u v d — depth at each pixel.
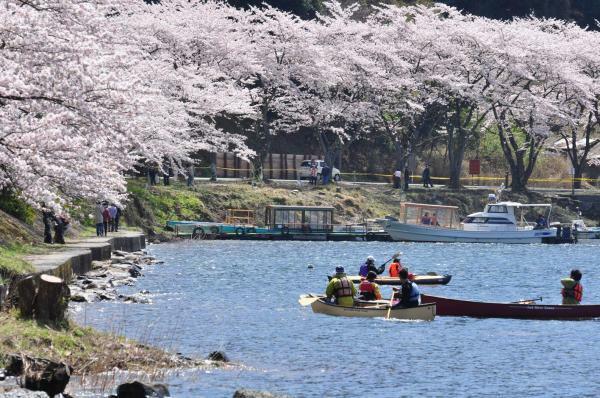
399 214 121.88
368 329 44.12
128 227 95.69
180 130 97.94
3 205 64.69
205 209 110.81
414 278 66.44
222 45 118.75
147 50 107.94
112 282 56.94
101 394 27.31
